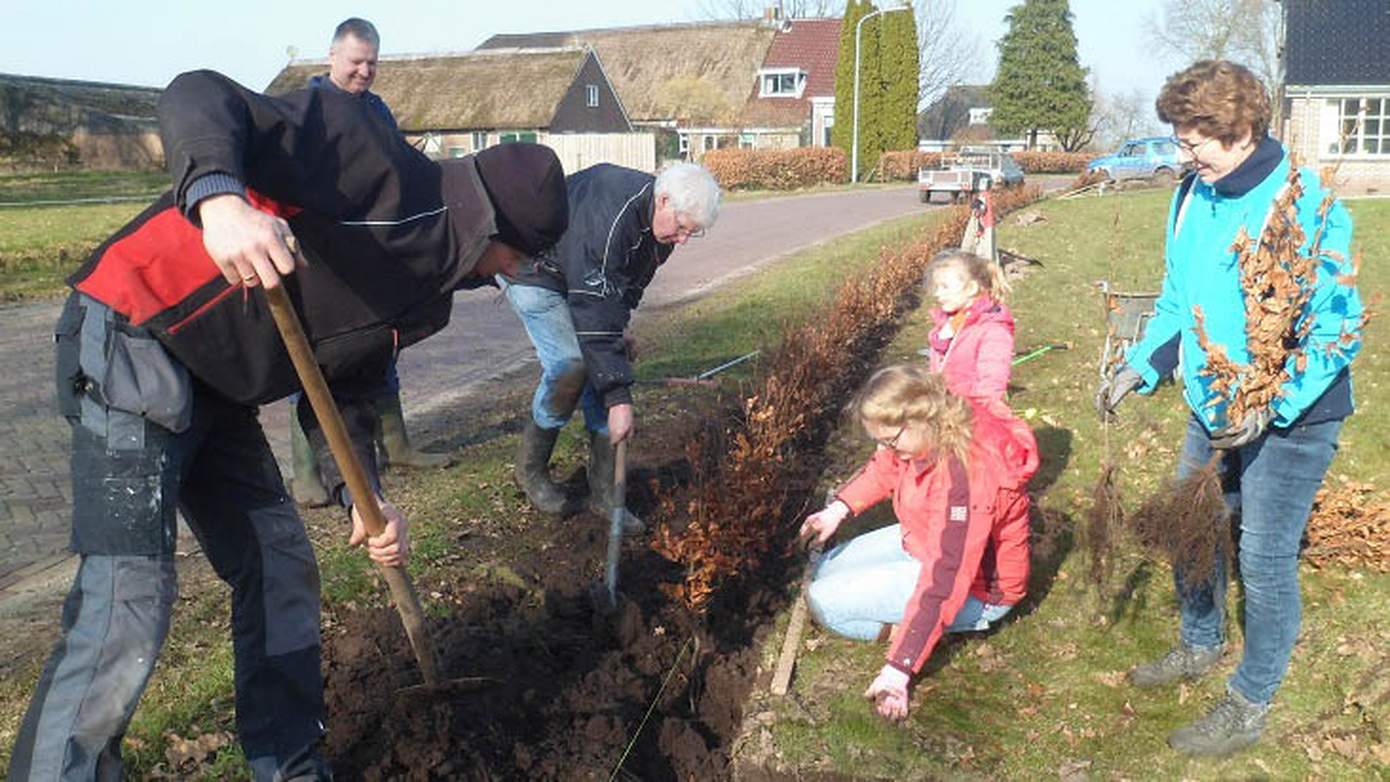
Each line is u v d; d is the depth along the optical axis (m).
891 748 3.43
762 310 10.74
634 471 5.57
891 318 10.34
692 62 55.03
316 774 2.90
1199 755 3.39
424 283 2.60
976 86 83.81
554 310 4.65
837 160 43.53
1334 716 3.58
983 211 11.21
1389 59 29.12
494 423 6.75
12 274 13.05
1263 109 3.00
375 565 4.34
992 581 3.90
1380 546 4.52
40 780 2.33
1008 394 7.70
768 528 4.85
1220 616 3.70
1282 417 3.06
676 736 3.54
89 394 2.38
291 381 2.60
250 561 2.80
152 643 2.41
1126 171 34.56
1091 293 12.26
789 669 3.82
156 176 33.16
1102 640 4.10
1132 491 5.70
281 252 2.03
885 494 4.09
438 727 3.25
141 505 2.38
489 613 4.02
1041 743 3.48
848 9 45.44
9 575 4.45
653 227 4.18
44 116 36.09
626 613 3.97
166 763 3.06
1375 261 14.27
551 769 3.25
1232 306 3.21
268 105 2.31
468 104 44.28
